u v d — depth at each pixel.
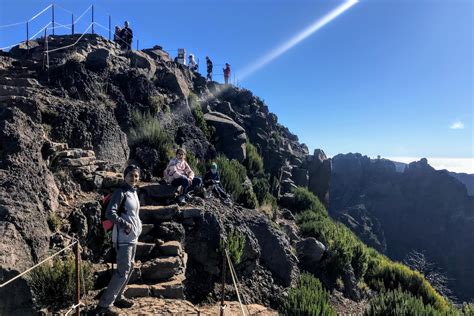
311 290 9.41
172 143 13.10
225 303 8.26
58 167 8.80
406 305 8.70
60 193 8.36
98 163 9.97
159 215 9.04
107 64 14.02
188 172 10.63
